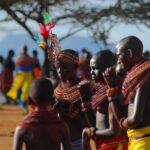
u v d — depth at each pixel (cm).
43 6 2777
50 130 719
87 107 820
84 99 820
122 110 754
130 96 741
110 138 774
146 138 739
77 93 865
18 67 2452
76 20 2923
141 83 733
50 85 728
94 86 818
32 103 730
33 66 2459
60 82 891
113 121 762
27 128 717
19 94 2412
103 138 774
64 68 873
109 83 754
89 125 844
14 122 2055
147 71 737
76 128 873
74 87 870
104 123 805
